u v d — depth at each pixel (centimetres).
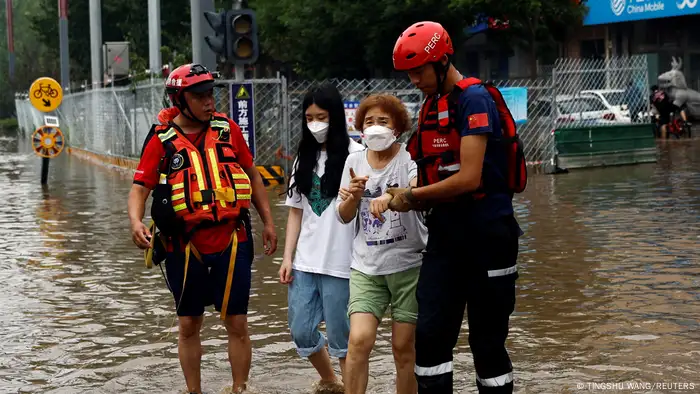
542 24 4000
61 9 4847
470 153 548
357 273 635
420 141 577
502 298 574
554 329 852
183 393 708
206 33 2189
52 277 1155
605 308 921
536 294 992
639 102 2591
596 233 1372
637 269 1102
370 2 3878
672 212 1570
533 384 699
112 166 3152
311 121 669
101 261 1265
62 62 4856
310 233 679
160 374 756
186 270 668
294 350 820
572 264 1146
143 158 676
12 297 1045
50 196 2147
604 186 2005
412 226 620
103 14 6003
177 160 668
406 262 623
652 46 4450
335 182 662
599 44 4578
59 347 838
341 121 670
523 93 2348
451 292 577
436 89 572
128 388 722
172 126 676
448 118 560
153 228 683
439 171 569
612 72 2772
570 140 2383
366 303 628
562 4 3894
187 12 5488
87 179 2625
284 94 2247
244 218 686
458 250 570
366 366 627
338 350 679
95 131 3641
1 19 10831
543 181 2147
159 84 2427
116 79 3522
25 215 1784
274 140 2273
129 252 1334
